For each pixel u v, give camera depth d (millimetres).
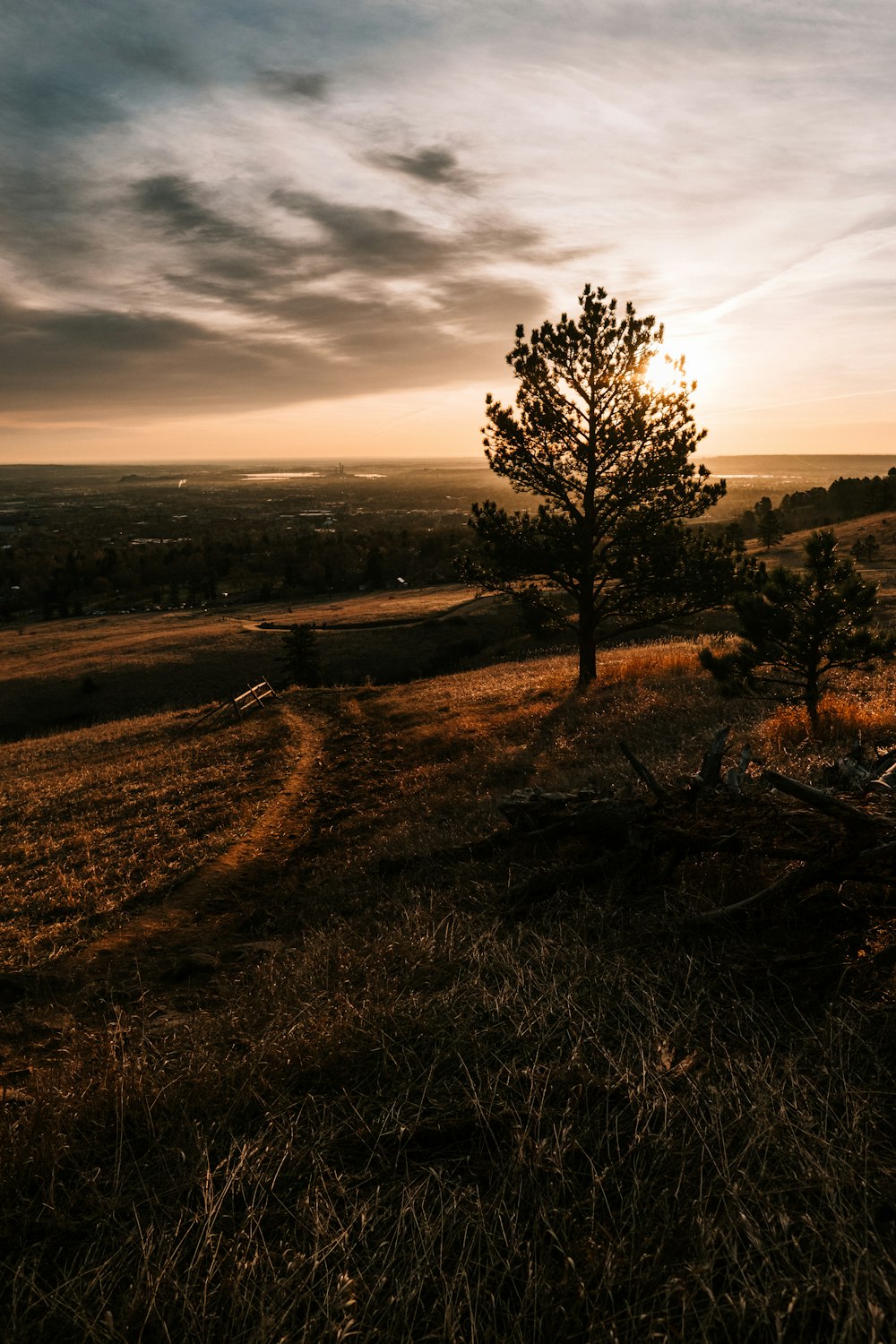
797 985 3049
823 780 5105
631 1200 1953
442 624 69625
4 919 8352
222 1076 2742
